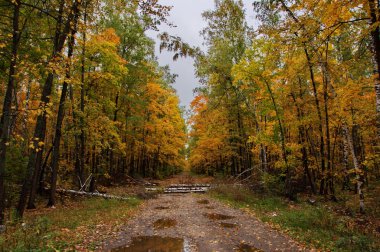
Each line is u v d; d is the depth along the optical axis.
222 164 36.62
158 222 10.43
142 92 26.27
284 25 8.91
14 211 9.41
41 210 11.80
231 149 26.25
